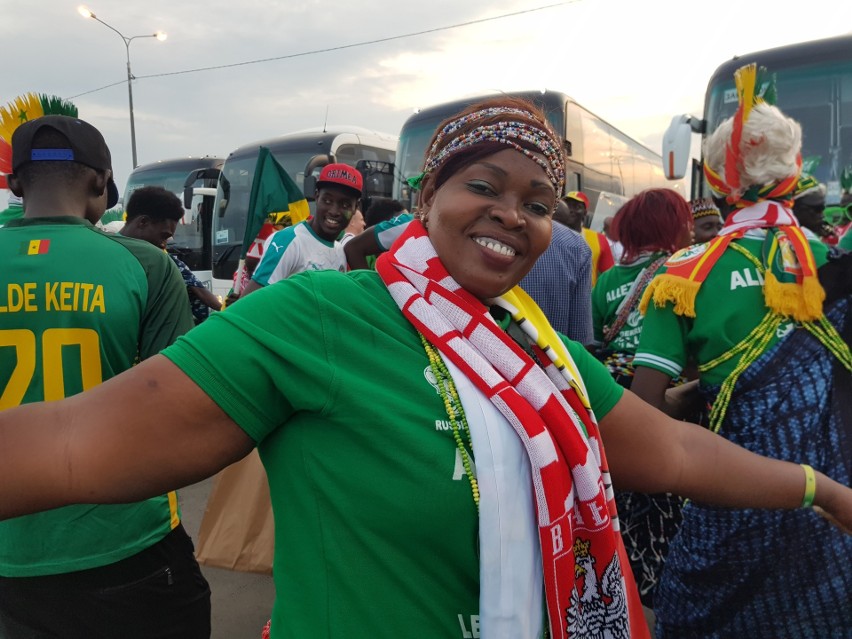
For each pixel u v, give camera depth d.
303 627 0.84
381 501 0.81
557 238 2.51
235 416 0.80
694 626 1.67
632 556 2.15
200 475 0.82
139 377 0.79
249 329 0.81
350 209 3.55
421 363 0.86
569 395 0.97
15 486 0.75
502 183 0.91
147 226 3.63
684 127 6.02
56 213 1.58
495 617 0.82
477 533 0.84
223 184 10.63
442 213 0.93
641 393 1.76
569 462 0.90
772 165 1.70
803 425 1.59
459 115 0.97
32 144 1.57
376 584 0.82
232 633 2.55
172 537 1.63
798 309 1.60
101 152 1.65
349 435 0.82
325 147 9.66
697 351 1.76
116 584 1.52
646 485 1.13
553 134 0.95
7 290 1.48
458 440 0.83
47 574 1.46
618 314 2.64
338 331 0.84
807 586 1.54
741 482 1.16
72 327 1.50
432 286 0.90
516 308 1.00
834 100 5.71
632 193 10.80
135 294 1.59
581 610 0.92
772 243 1.68
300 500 0.84
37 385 1.48
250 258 4.72
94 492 0.77
